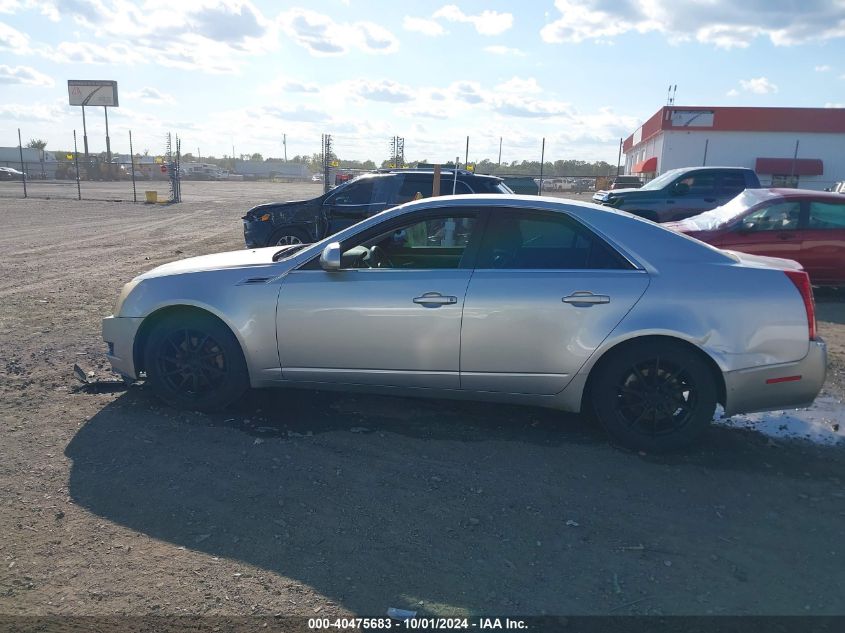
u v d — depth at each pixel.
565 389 4.57
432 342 4.61
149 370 5.09
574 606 3.00
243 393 5.12
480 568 3.26
